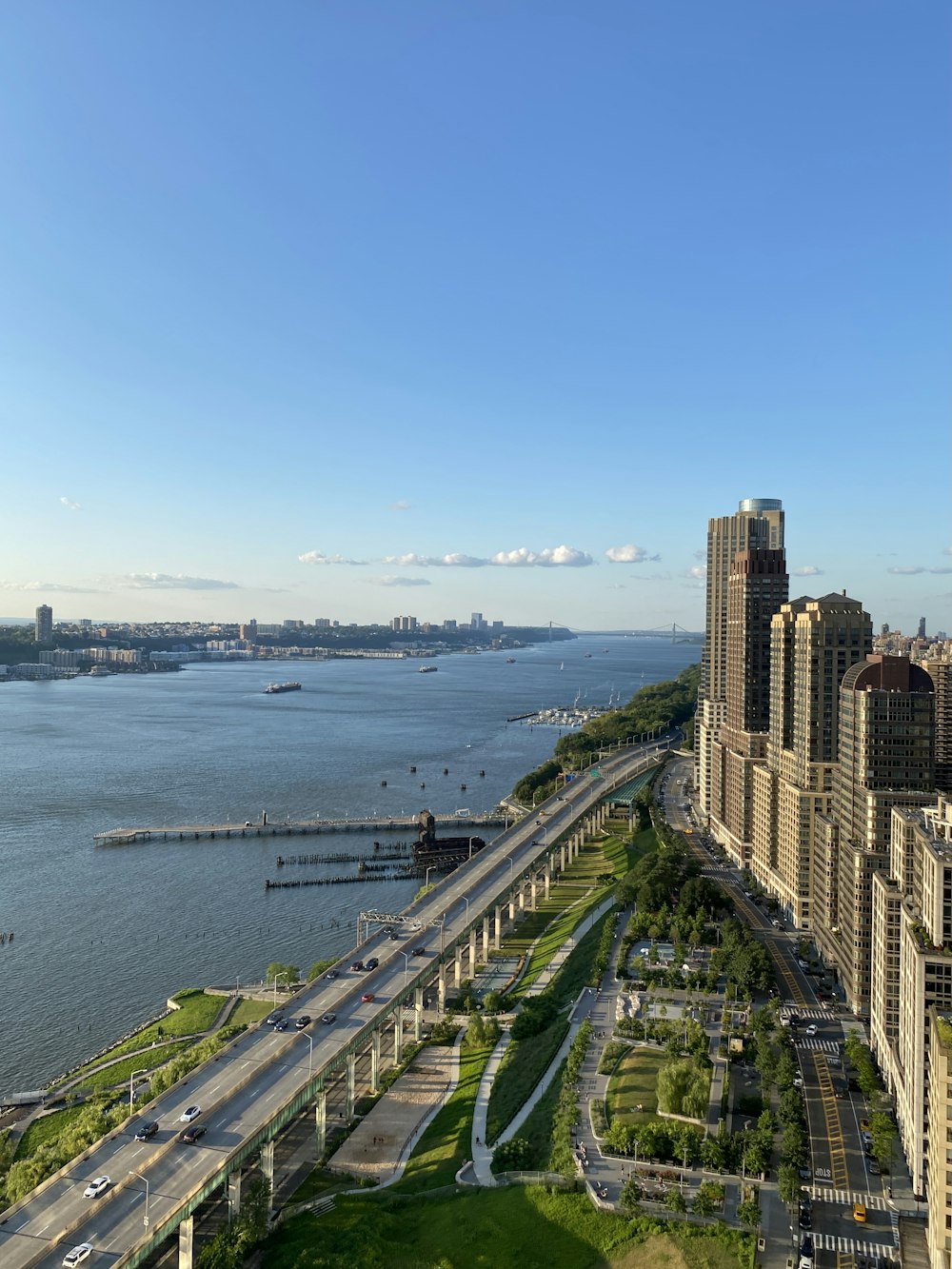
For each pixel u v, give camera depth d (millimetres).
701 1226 154625
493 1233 156875
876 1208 164125
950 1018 161125
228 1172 157000
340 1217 167125
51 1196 148000
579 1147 180500
